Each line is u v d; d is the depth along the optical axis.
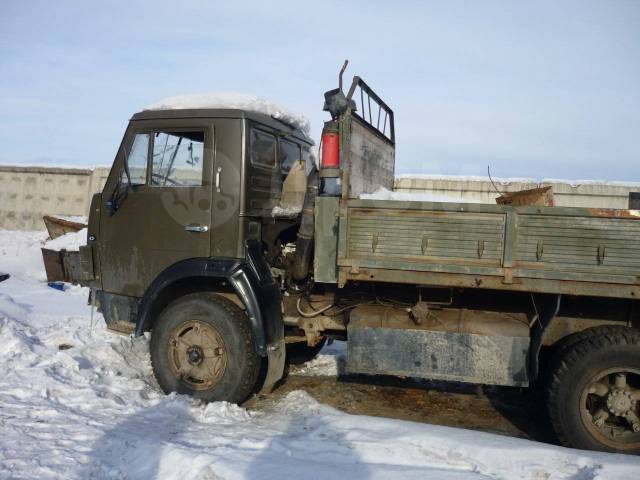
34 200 15.53
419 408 4.95
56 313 7.80
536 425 4.63
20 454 3.51
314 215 4.32
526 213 3.81
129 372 5.38
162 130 4.84
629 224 3.70
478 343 4.12
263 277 4.63
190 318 4.62
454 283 3.96
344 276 4.11
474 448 3.64
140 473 3.38
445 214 3.94
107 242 5.08
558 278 3.78
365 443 3.77
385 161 5.67
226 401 4.54
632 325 4.09
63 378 4.95
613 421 3.97
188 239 4.74
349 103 4.15
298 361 6.23
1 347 5.49
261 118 4.89
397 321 4.31
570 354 3.88
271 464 3.45
